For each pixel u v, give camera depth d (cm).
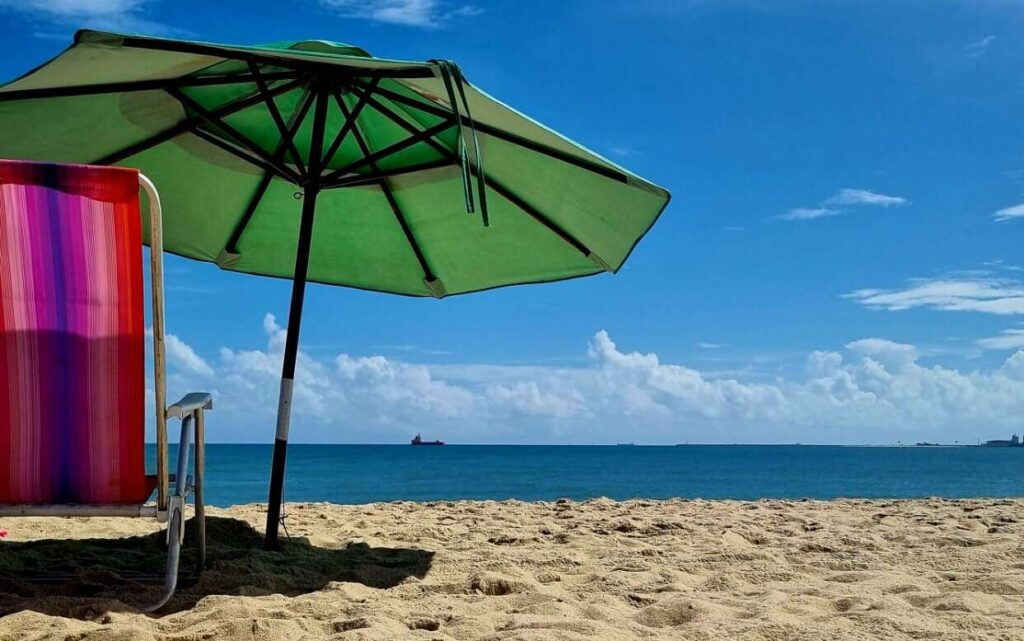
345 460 8850
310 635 238
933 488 3159
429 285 485
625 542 437
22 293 228
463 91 281
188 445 259
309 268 477
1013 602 295
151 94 373
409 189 438
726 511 653
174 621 246
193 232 447
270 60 330
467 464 7344
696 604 278
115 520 486
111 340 236
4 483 236
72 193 222
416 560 369
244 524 428
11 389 232
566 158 359
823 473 5253
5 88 313
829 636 246
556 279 457
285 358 384
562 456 12112
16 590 276
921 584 326
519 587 314
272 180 446
